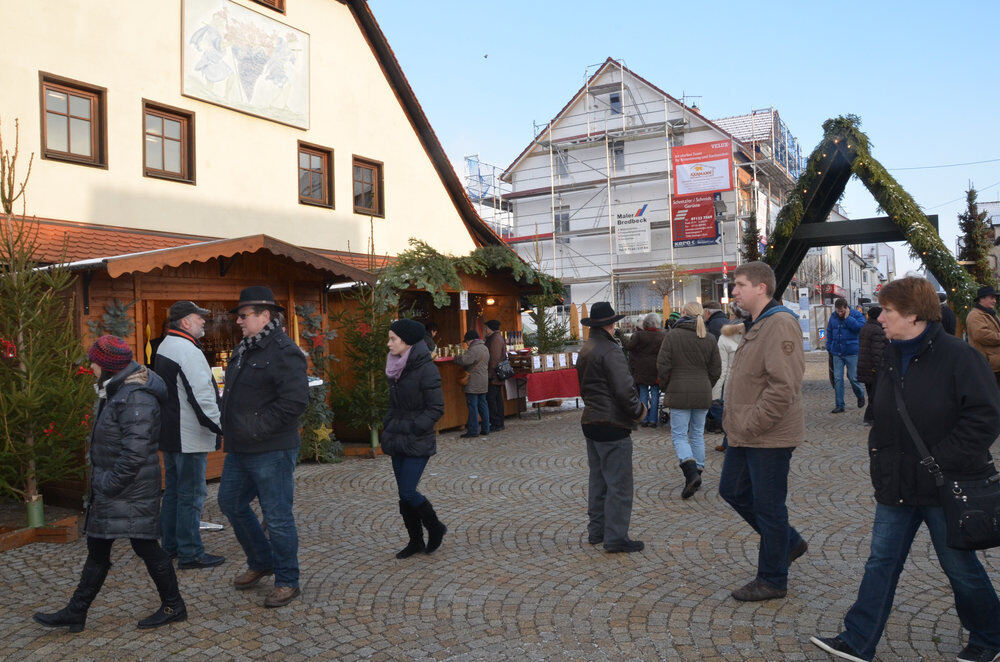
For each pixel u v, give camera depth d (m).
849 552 4.98
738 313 10.31
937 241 11.66
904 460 3.11
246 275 8.95
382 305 10.25
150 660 3.69
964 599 3.16
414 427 5.13
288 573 4.42
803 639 3.63
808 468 7.71
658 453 9.05
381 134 15.06
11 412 5.97
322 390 9.62
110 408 3.95
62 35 9.55
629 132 40.44
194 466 5.12
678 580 4.58
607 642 3.72
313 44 13.55
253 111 12.25
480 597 4.43
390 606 4.33
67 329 6.51
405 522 5.27
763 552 4.17
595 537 5.40
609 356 5.08
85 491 7.04
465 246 17.31
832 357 11.82
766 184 43.06
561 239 43.38
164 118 11.01
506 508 6.67
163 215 10.77
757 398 4.09
